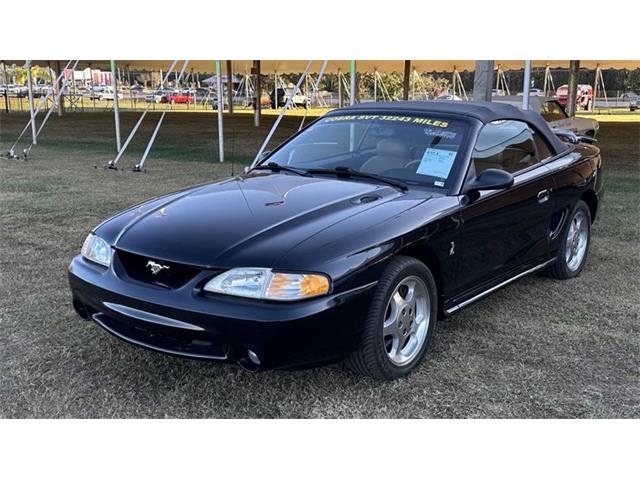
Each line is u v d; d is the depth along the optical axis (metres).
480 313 4.48
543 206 4.56
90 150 15.45
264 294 2.90
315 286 2.93
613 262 5.79
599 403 3.24
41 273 5.16
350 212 3.42
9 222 6.99
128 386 3.34
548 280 5.24
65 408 3.12
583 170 5.12
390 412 3.13
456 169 3.88
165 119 30.45
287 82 53.25
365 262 3.10
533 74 51.28
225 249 3.06
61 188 9.45
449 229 3.62
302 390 3.33
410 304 3.46
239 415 3.10
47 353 3.70
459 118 4.17
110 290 3.19
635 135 22.02
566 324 4.29
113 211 7.68
